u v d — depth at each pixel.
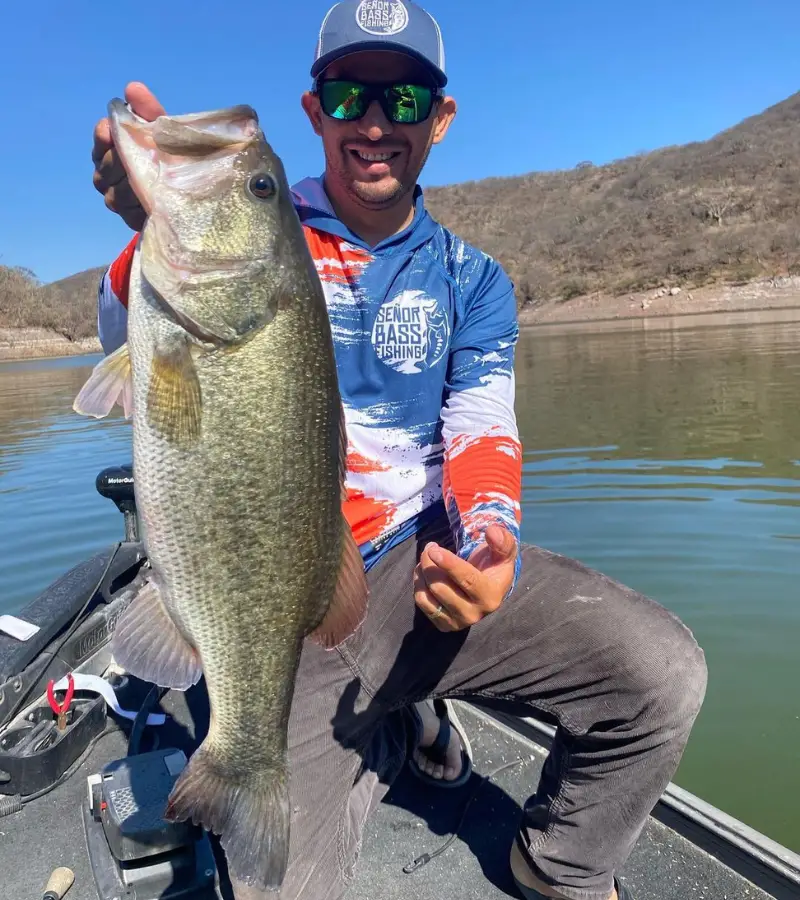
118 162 0.76
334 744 0.90
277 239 0.74
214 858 0.94
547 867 0.89
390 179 0.96
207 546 0.72
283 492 0.73
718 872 0.95
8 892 0.92
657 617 0.88
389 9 0.91
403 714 1.05
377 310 0.97
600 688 0.85
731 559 2.24
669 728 0.85
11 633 1.19
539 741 1.22
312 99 1.02
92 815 1.00
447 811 1.08
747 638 1.80
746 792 1.32
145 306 0.71
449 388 1.01
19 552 2.60
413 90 0.93
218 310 0.71
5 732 1.09
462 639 0.90
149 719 1.23
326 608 0.78
